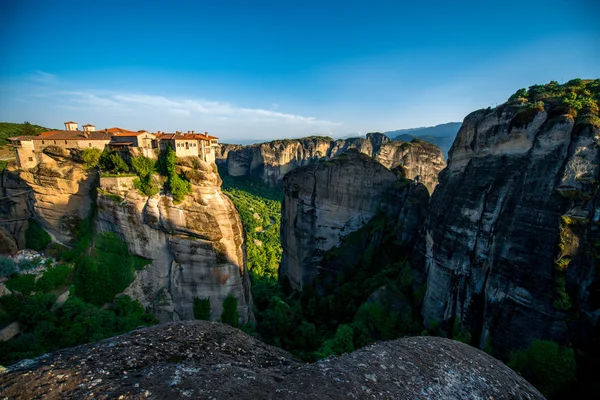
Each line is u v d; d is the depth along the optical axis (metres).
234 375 9.88
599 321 20.75
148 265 38.91
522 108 26.55
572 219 22.36
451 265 31.39
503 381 11.66
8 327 29.98
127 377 8.94
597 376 20.11
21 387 8.10
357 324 36.81
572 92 26.00
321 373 10.20
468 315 28.86
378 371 10.51
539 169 24.55
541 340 22.34
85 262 37.03
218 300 39.56
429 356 12.09
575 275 21.92
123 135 39.56
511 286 24.61
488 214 27.94
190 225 38.16
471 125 32.44
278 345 40.16
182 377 9.16
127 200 37.75
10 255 37.75
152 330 11.95
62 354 9.80
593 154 22.06
